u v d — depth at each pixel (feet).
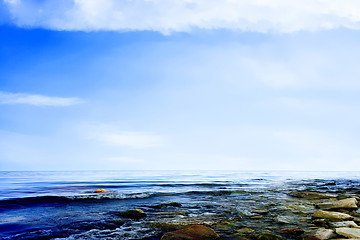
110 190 52.65
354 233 16.30
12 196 39.83
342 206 27.22
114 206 31.65
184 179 104.99
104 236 18.15
